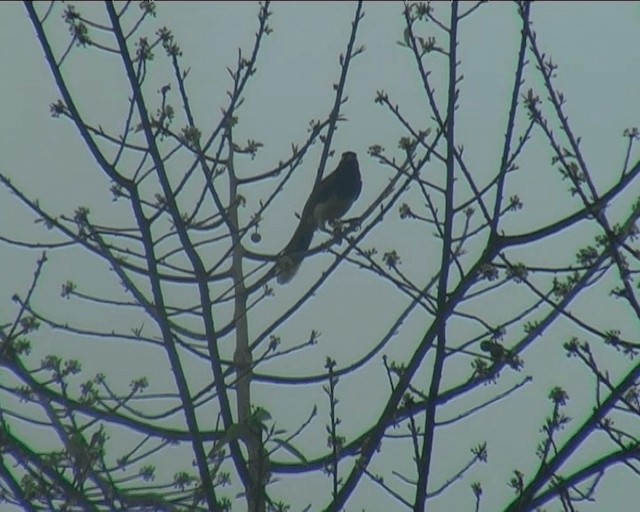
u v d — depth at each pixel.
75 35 11.33
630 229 11.50
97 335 12.39
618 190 10.88
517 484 10.79
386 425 10.91
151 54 11.73
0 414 11.31
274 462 11.92
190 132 12.13
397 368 11.38
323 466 11.82
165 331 11.20
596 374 10.75
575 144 10.88
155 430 11.95
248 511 10.78
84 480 10.91
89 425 11.77
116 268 12.12
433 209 11.18
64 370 12.02
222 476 11.73
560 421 10.74
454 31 11.08
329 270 12.83
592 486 10.96
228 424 10.99
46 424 11.58
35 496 10.80
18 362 11.74
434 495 11.09
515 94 10.78
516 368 11.49
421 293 11.30
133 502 11.09
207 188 12.01
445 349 10.80
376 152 12.21
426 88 11.15
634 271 11.16
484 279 11.55
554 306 11.12
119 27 11.34
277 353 12.91
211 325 11.29
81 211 12.20
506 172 10.92
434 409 10.62
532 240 10.97
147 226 11.38
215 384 11.13
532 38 10.89
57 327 12.32
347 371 12.62
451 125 10.98
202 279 11.38
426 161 11.43
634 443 10.82
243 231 12.24
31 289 11.62
